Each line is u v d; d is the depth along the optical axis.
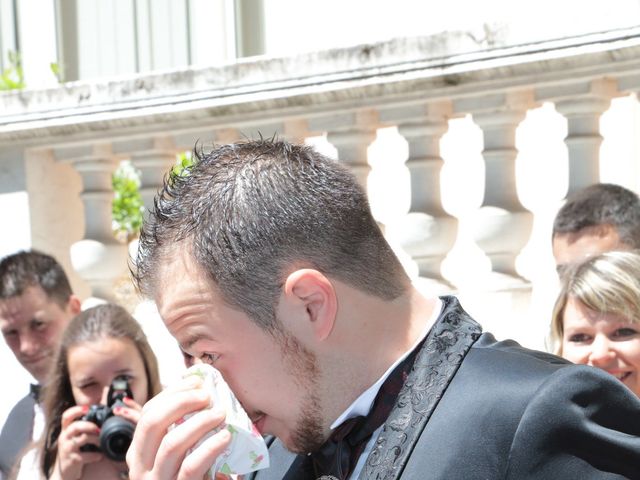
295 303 2.08
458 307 2.26
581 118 4.50
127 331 4.14
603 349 3.62
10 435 4.79
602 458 1.97
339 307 2.12
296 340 2.09
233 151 2.22
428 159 4.79
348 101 4.81
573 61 4.18
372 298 2.15
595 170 4.55
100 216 5.67
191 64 7.28
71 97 5.52
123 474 3.91
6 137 5.71
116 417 3.87
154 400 2.12
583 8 4.14
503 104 4.55
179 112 5.24
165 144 5.49
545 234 5.96
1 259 5.06
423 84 4.55
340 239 2.12
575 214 4.26
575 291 3.68
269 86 4.96
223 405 2.07
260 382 2.12
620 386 2.04
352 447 2.17
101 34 7.46
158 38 7.34
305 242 2.10
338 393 2.14
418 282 4.79
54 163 5.78
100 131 5.51
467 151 6.15
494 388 2.07
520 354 2.15
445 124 4.83
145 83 5.33
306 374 2.12
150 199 5.51
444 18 6.41
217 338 2.10
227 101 5.09
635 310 3.61
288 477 2.39
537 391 2.03
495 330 4.61
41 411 4.76
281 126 5.11
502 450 2.01
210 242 2.09
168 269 2.13
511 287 4.64
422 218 4.77
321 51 4.81
